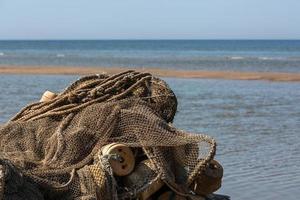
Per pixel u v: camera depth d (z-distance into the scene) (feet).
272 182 28.81
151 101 18.53
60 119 18.04
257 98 71.51
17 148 17.25
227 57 264.72
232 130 45.39
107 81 18.65
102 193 15.90
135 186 16.48
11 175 14.55
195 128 45.93
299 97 74.23
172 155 17.22
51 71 125.70
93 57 249.14
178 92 77.36
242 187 27.78
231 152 36.32
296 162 33.50
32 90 75.41
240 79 107.65
